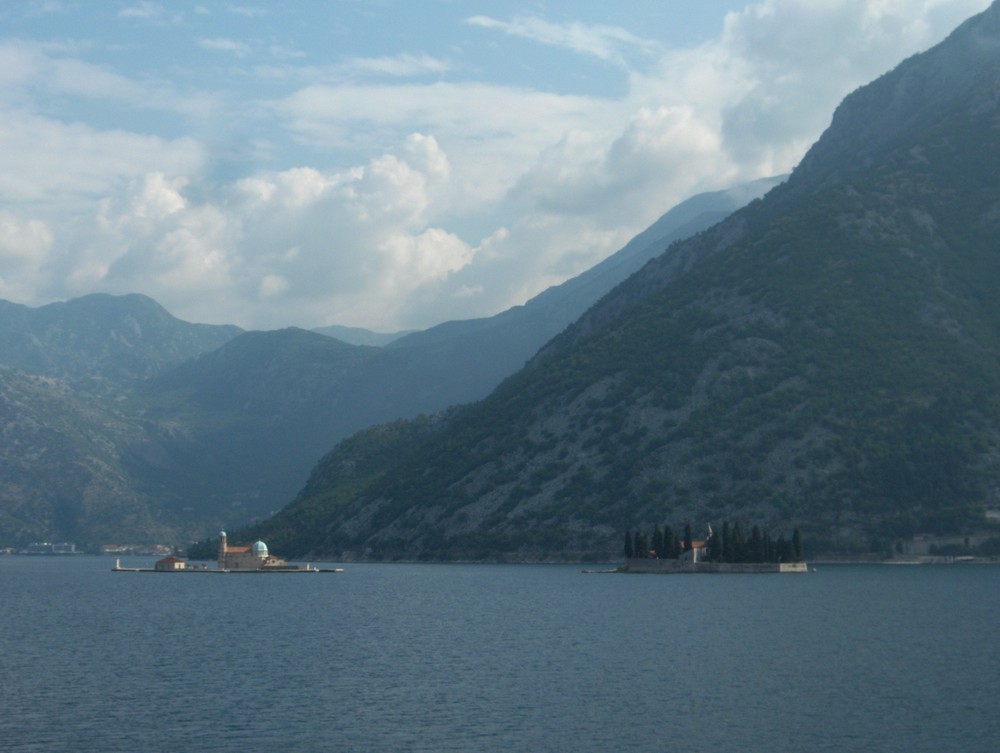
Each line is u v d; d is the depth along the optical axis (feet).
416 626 546.26
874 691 348.59
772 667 393.29
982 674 375.45
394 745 294.25
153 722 321.93
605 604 631.56
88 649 474.90
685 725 309.42
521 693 354.54
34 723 321.93
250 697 354.95
